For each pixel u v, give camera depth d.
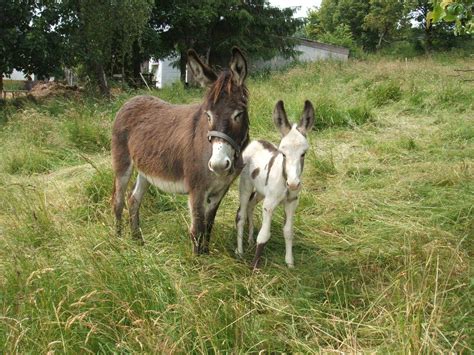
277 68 21.72
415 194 4.91
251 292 3.12
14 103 11.66
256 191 4.11
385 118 8.03
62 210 4.81
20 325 2.45
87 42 12.88
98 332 2.59
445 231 3.96
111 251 3.41
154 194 5.24
